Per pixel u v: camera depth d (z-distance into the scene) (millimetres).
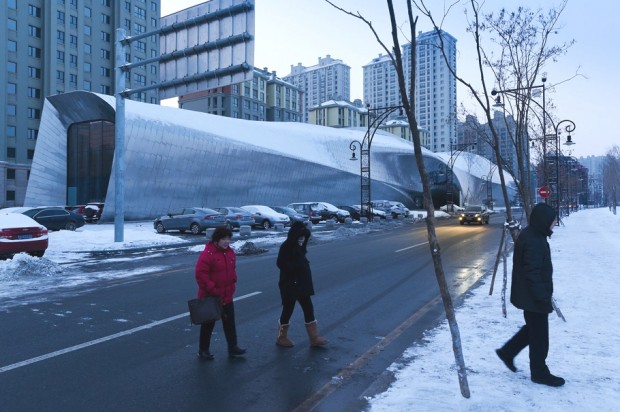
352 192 65062
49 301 9016
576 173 76625
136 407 4316
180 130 44062
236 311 8156
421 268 13336
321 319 7613
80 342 6336
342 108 143875
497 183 103438
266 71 137125
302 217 34969
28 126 73500
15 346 6148
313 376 5098
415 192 79062
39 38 75562
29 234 14273
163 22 19047
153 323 7332
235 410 4254
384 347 6086
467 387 4117
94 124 45750
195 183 45500
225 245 5637
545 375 4395
